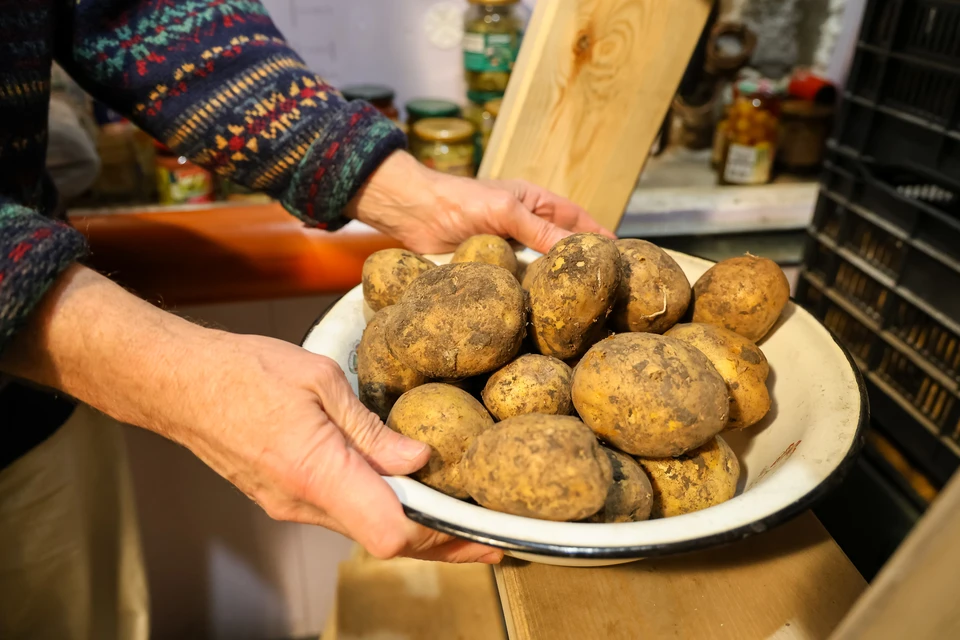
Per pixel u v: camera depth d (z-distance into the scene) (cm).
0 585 94
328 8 130
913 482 87
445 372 60
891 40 88
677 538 43
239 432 49
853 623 34
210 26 79
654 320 66
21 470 89
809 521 59
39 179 75
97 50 77
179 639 154
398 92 141
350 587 113
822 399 57
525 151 93
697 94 140
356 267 112
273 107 80
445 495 48
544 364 59
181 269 109
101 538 109
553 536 44
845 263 103
